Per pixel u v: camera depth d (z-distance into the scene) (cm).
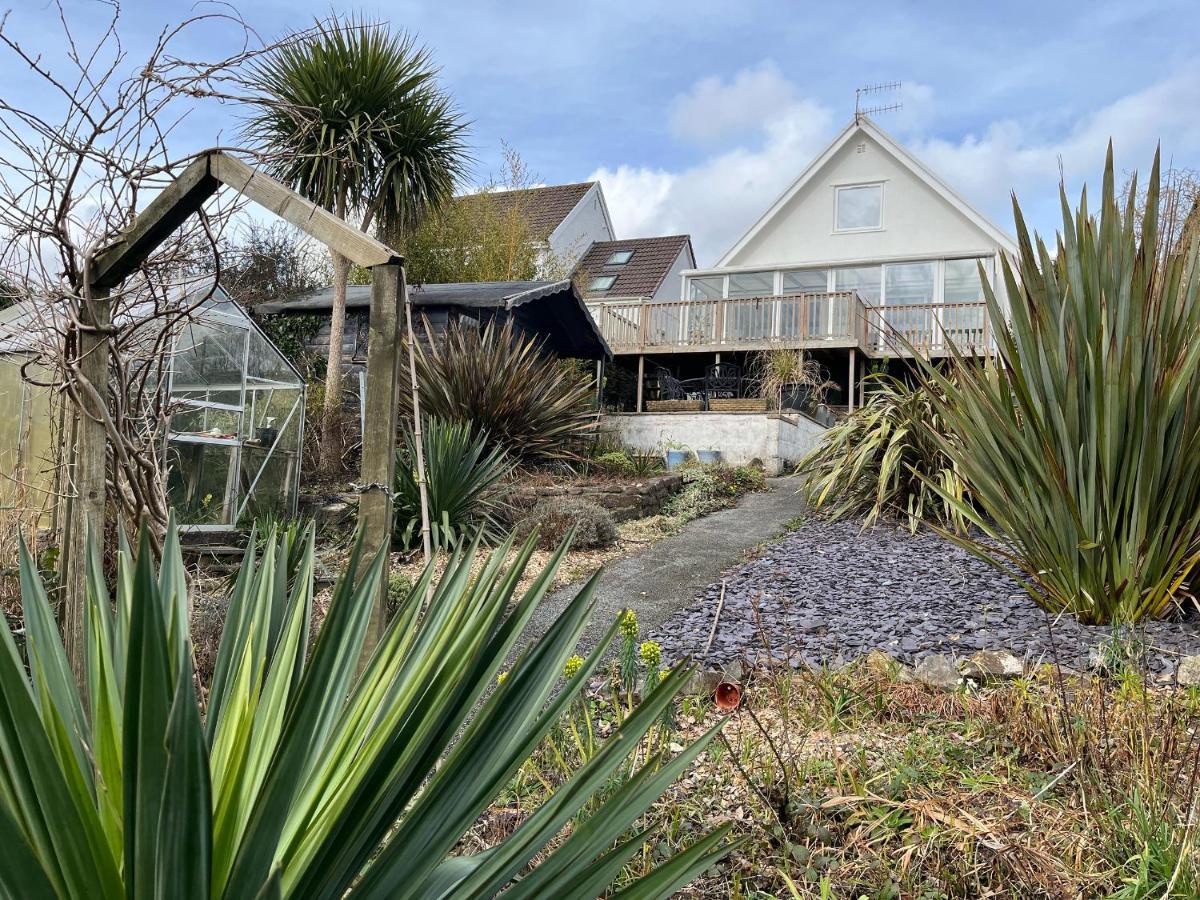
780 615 526
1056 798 237
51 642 133
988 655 387
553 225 2527
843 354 1664
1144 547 424
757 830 231
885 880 206
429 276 1814
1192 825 200
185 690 83
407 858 115
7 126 233
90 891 96
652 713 124
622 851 112
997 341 461
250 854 97
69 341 262
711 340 1691
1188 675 349
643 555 743
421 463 265
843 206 2139
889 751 280
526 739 122
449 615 137
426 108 1070
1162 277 424
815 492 899
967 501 777
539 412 1068
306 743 99
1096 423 420
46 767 93
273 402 844
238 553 673
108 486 294
